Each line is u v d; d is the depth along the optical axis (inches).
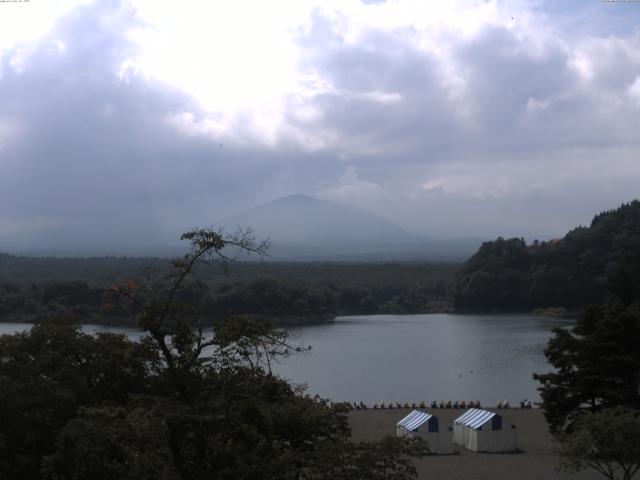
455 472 1763.0
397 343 5344.5
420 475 1731.1
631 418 1412.4
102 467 1031.6
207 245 908.6
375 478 964.6
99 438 1031.0
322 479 971.3
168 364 919.7
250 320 912.3
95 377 1509.6
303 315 6825.8
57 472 1076.5
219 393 918.4
